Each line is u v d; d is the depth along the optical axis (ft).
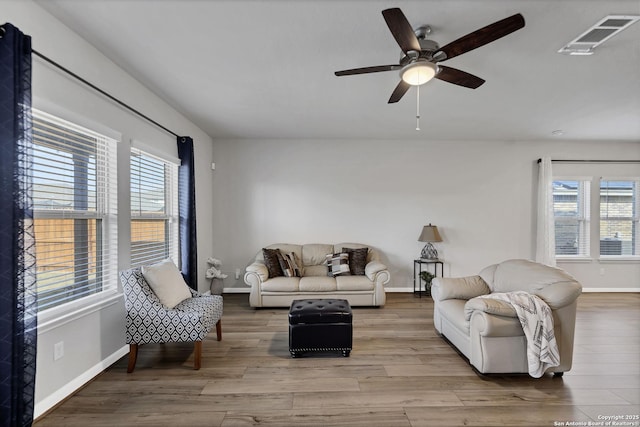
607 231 17.24
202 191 15.12
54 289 6.93
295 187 16.83
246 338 10.44
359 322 12.03
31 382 5.53
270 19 6.56
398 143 16.89
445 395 7.10
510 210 17.03
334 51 7.86
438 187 16.96
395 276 16.96
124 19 6.57
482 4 6.09
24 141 5.35
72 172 7.41
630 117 12.96
